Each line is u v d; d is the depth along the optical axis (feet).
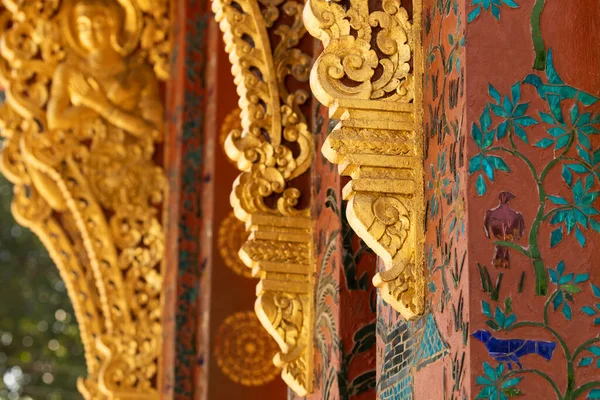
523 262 14.53
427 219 16.03
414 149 16.34
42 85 33.22
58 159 32.81
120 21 33.63
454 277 14.88
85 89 33.09
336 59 16.55
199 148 31.30
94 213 32.60
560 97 15.12
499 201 14.73
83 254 33.22
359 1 16.79
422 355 15.80
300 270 21.11
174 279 30.37
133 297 32.35
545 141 14.96
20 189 33.45
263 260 21.02
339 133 16.34
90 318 32.78
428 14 16.61
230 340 29.09
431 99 16.22
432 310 15.56
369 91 16.52
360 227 16.05
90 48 33.42
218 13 21.99
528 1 15.37
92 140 33.04
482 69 15.12
